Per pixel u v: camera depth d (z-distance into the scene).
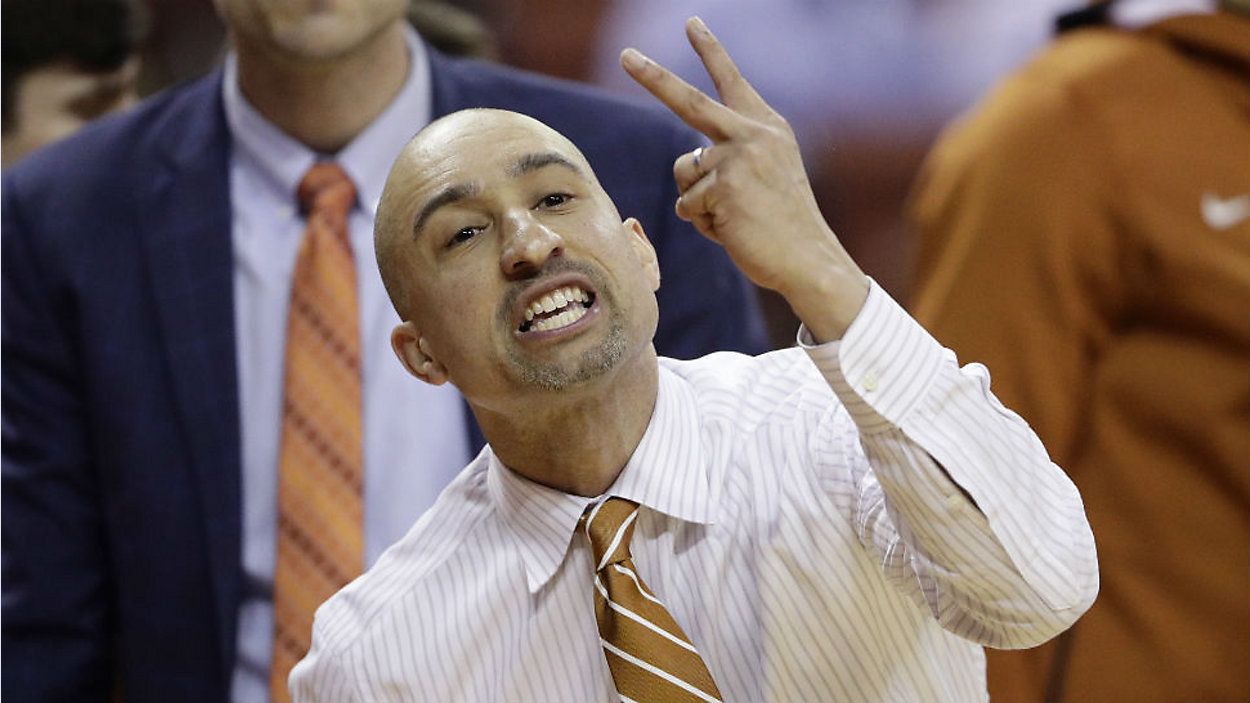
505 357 5.98
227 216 8.62
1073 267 9.63
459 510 6.73
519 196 6.04
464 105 8.78
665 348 8.48
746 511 6.32
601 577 6.18
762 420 6.54
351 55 8.41
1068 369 9.66
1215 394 9.53
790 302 5.70
